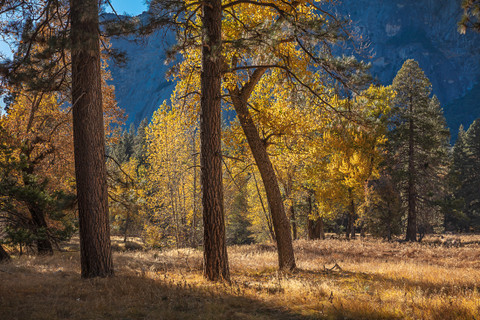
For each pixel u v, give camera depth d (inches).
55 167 722.8
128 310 215.9
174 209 1146.7
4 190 515.5
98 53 339.3
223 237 348.5
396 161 1274.6
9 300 231.0
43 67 329.7
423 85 1262.3
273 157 785.6
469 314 185.8
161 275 367.9
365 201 1171.3
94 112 348.2
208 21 351.9
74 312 209.8
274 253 730.8
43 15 369.4
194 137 1090.7
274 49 355.6
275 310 224.2
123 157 2851.9
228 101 467.2
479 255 747.4
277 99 505.0
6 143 591.5
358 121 408.8
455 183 1470.2
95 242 340.5
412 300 227.3
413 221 1273.4
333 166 1067.9
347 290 286.4
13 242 552.7
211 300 245.8
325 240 1098.7
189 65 425.4
